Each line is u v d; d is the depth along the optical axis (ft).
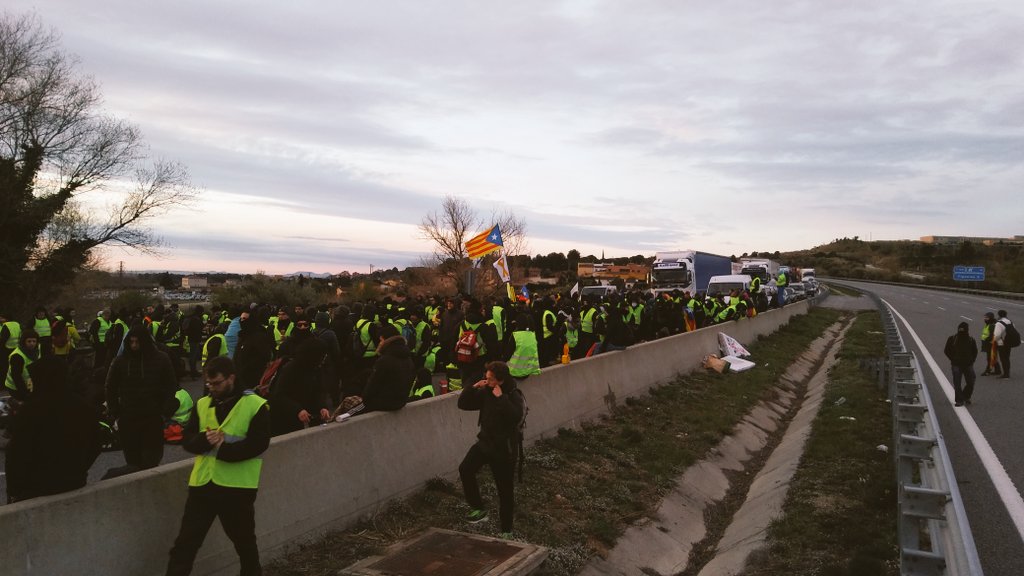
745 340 74.33
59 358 15.03
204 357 27.50
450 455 26.16
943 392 48.32
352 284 164.96
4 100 86.17
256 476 15.90
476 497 21.88
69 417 14.70
